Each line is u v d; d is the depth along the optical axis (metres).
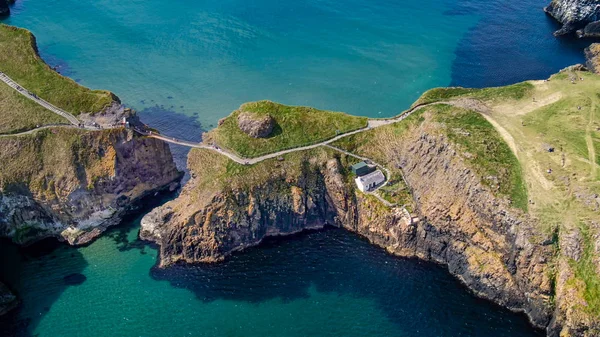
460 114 153.12
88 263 139.38
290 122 158.62
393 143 155.25
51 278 135.38
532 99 158.25
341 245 143.12
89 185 145.75
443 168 140.75
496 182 131.25
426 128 149.38
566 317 114.50
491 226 129.00
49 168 147.38
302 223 147.00
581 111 151.25
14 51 183.88
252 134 154.62
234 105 190.62
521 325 122.56
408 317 124.06
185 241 138.38
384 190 147.50
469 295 129.38
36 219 148.38
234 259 139.38
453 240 134.50
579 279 115.88
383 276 134.25
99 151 149.50
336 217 148.88
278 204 145.12
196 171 150.00
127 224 149.62
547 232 121.81
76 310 127.75
